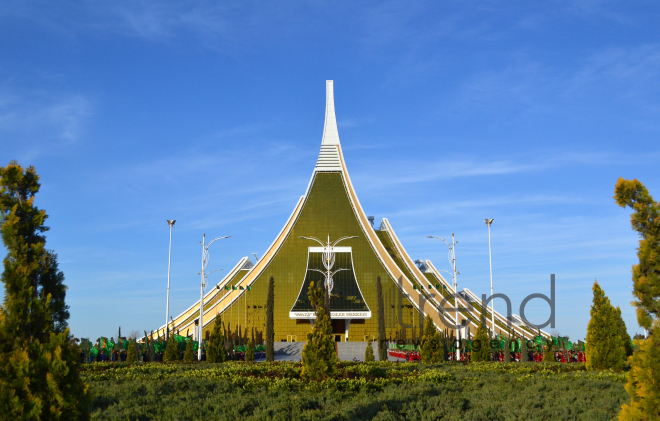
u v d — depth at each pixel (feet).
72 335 56.29
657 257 53.88
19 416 50.70
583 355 185.37
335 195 408.26
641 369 51.98
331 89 441.68
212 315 380.99
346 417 71.36
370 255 391.65
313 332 100.32
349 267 386.93
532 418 69.92
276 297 386.93
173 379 99.04
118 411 72.64
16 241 55.62
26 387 51.55
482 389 94.68
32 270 55.52
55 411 51.62
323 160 418.51
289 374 104.99
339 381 92.22
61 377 52.70
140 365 141.69
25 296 54.44
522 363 144.46
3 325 53.06
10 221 55.42
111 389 88.69
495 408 76.38
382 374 106.83
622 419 52.16
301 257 395.55
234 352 222.89
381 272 385.70
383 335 178.40
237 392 87.40
